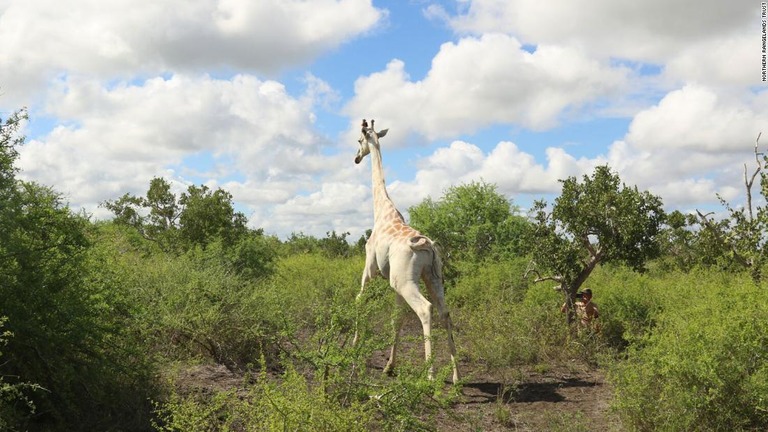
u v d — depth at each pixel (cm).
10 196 531
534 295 1149
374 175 997
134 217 1556
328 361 566
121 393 571
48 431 504
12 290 506
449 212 1994
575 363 940
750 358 595
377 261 881
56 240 564
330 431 471
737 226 969
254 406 510
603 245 1073
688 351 609
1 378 462
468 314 1155
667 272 1427
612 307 1086
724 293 829
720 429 581
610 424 661
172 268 916
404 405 553
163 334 786
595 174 1102
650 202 1072
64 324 527
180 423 508
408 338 635
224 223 1450
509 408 734
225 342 814
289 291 1215
